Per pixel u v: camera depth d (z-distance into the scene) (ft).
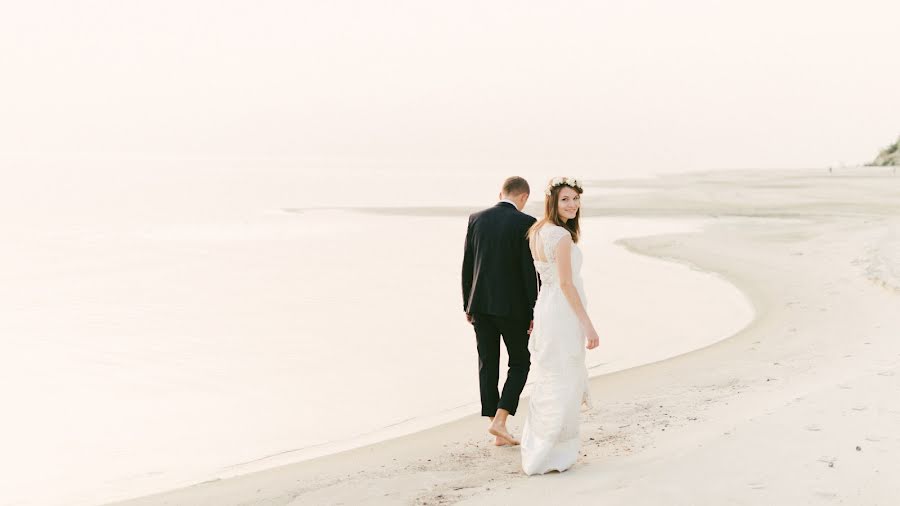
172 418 25.67
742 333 34.19
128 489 19.31
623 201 140.36
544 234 15.25
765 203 126.72
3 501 18.83
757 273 53.93
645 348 33.17
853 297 41.01
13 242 91.30
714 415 18.60
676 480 13.29
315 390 28.60
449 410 25.43
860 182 187.11
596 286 51.13
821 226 81.82
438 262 69.62
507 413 17.93
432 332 39.50
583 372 15.37
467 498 13.89
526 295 17.44
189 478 19.89
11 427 25.14
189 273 64.18
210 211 142.92
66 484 19.86
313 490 15.74
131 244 88.69
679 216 107.34
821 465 13.35
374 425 24.02
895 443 14.17
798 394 19.19
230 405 27.04
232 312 46.24
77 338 39.29
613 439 17.44
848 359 25.13
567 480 14.24
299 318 43.93
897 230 63.52
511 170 549.54
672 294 47.83
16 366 33.40
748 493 12.46
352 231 101.40
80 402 27.89
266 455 21.57
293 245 85.05
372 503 14.29
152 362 33.94
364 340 37.63
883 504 11.69
